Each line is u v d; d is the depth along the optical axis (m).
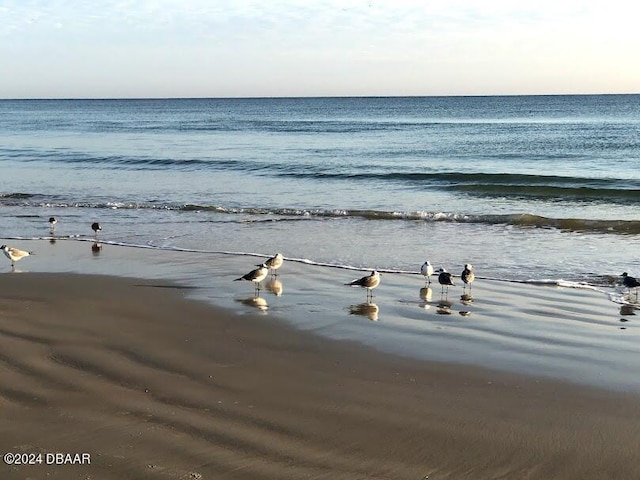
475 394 10.32
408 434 8.96
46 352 11.61
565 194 31.77
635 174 38.81
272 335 13.07
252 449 8.43
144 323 13.62
